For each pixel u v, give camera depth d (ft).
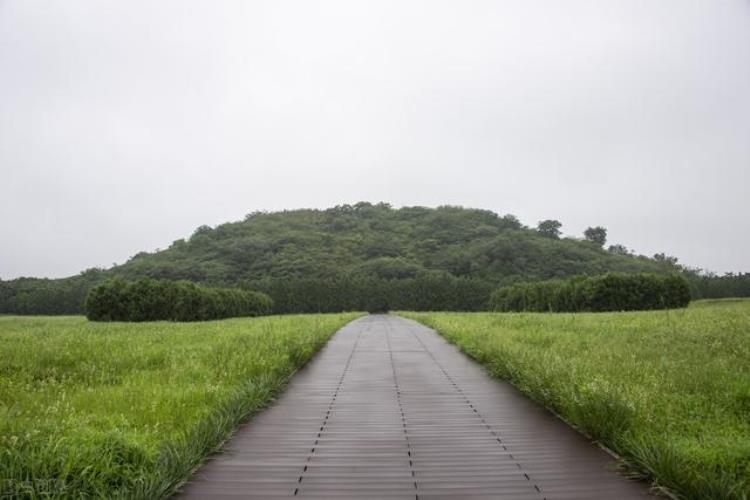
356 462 20.45
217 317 144.46
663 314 83.35
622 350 43.83
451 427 25.93
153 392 30.19
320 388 36.81
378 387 37.17
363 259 360.07
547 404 29.91
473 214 442.91
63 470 16.61
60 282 266.57
